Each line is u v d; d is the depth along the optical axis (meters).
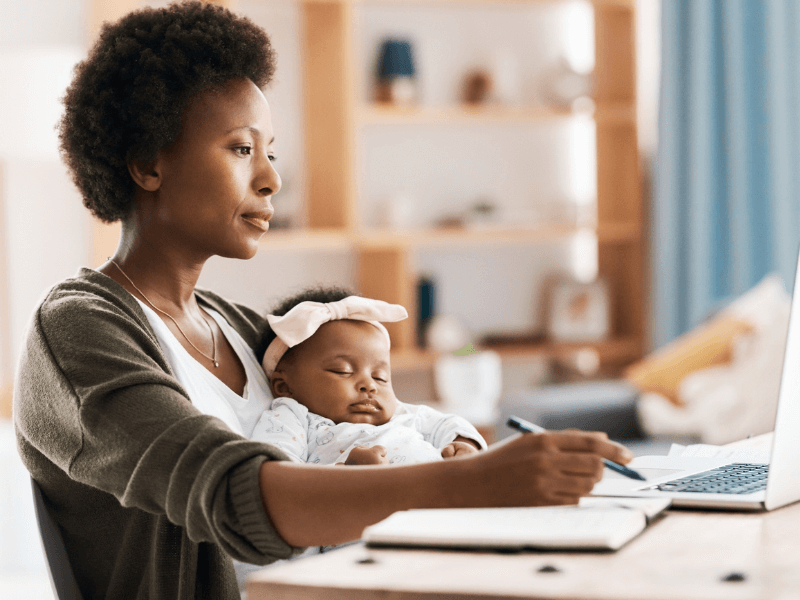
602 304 3.94
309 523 0.70
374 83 3.71
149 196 0.99
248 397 1.11
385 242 3.51
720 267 3.69
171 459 0.74
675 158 3.78
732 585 0.55
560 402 2.94
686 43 3.76
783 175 3.34
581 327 3.93
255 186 0.99
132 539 0.90
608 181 4.04
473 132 3.91
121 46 0.95
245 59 1.00
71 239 3.36
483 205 3.80
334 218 3.56
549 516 0.69
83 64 0.99
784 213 3.34
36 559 2.65
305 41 3.55
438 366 3.20
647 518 0.72
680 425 2.82
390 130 3.81
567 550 0.63
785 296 2.94
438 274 3.93
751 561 0.61
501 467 0.66
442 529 0.66
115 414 0.77
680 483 0.86
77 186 1.02
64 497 0.91
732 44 3.53
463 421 1.26
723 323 2.94
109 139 0.95
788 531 0.69
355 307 1.26
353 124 3.49
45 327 0.86
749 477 0.89
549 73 3.96
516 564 0.61
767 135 3.43
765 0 3.40
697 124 3.66
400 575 0.59
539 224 3.94
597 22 3.96
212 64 0.97
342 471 0.71
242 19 1.04
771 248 3.43
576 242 4.10
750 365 2.71
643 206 4.11
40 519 0.88
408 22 3.78
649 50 4.12
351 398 1.20
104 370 0.81
